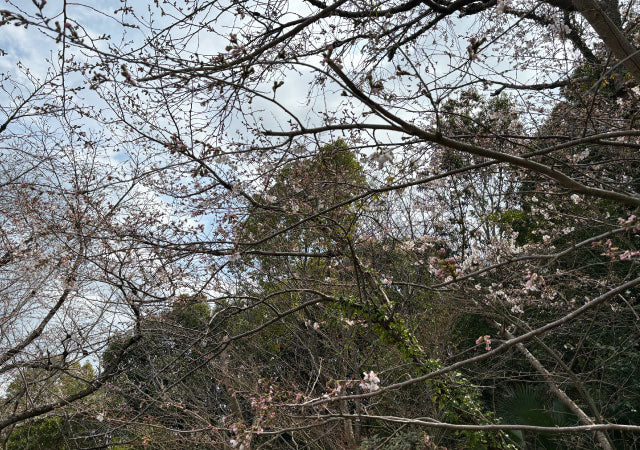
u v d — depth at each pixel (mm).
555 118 5793
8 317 7180
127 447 7973
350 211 5691
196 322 7836
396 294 9102
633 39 5168
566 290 8078
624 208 6055
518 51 5848
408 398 9117
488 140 5379
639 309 8383
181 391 8531
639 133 3297
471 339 11266
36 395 8156
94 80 4004
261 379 5812
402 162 5031
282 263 8617
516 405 7742
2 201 6898
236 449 4422
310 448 9422
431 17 5812
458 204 8328
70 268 5762
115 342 7430
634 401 7926
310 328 10641
